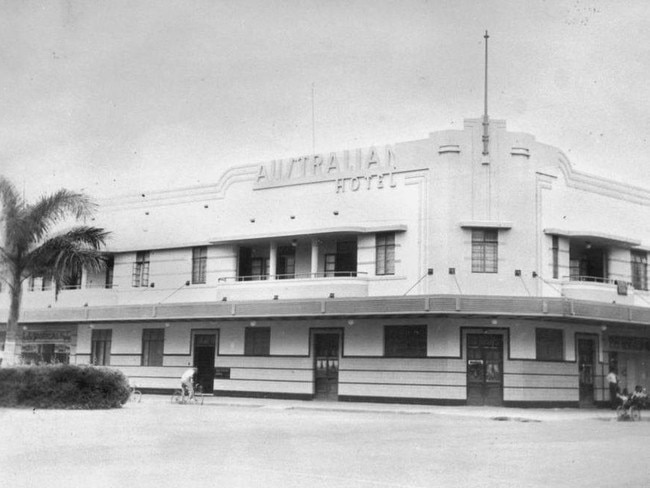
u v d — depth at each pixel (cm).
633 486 1176
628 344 3775
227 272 3941
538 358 3350
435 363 3291
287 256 3850
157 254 4241
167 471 1254
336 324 3575
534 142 3434
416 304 3177
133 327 4275
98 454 1457
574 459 1495
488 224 3297
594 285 3500
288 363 3697
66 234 3045
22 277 2967
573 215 3572
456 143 3369
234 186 3997
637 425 2533
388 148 3519
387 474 1266
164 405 3080
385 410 2975
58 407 2627
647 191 3991
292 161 3803
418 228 3378
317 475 1243
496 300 3138
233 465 1336
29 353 4662
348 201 3588
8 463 1331
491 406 3244
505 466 1380
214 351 3972
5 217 2888
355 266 3600
